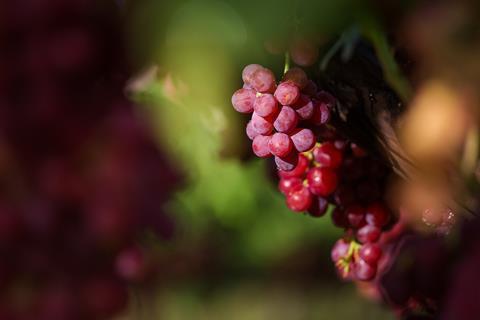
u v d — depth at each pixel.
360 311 5.58
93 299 1.06
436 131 0.99
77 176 1.04
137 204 1.05
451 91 0.98
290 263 6.08
